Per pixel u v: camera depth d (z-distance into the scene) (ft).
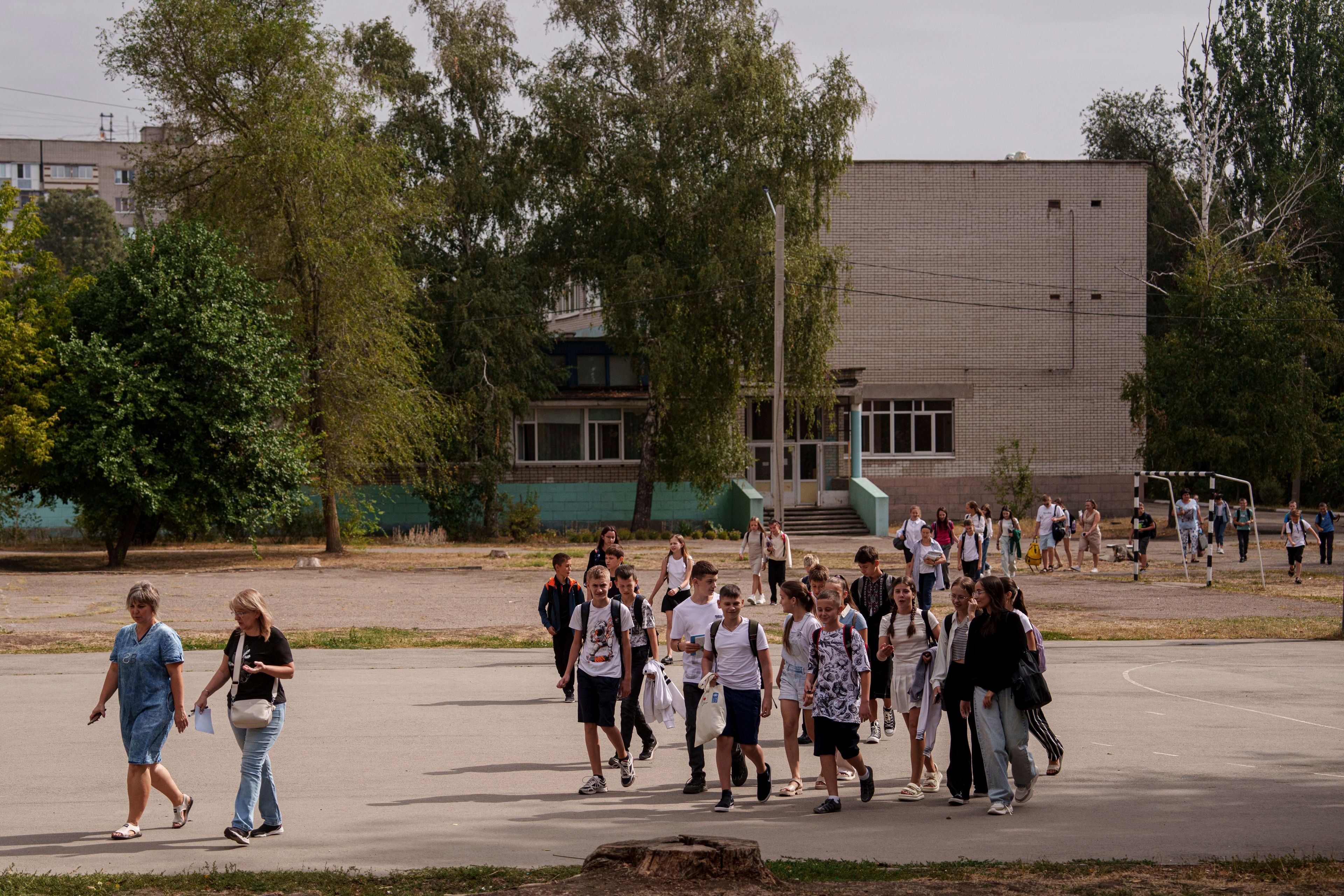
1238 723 37.65
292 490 103.19
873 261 148.46
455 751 33.06
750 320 120.06
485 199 129.59
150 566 97.04
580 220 129.49
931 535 62.44
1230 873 20.97
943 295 149.28
